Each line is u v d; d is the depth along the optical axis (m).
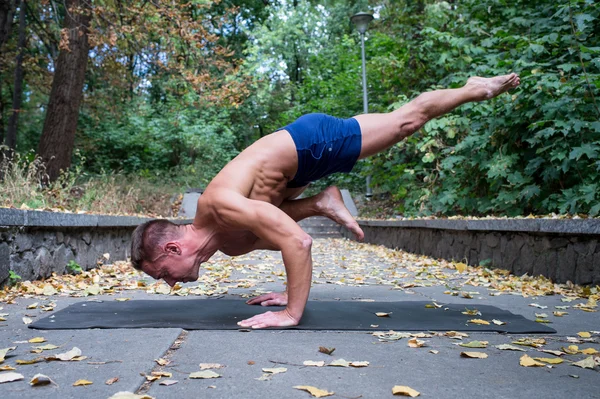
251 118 24.48
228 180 2.96
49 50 15.41
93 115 17.34
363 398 1.74
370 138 3.20
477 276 5.78
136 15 10.66
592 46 7.18
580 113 6.20
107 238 6.81
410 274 6.14
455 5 11.71
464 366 2.14
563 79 6.18
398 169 10.60
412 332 2.80
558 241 4.95
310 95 20.17
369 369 2.08
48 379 1.83
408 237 9.26
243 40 27.34
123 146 19.31
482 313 3.36
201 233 3.06
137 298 4.08
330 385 1.87
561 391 1.83
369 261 7.99
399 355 2.31
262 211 2.84
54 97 11.40
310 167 3.17
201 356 2.25
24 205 5.24
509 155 7.24
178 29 10.04
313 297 4.20
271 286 5.03
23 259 4.57
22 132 19.89
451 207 8.76
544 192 6.86
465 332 2.82
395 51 12.73
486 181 8.05
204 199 2.97
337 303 3.74
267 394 1.76
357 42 21.19
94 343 2.44
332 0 25.50
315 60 22.02
